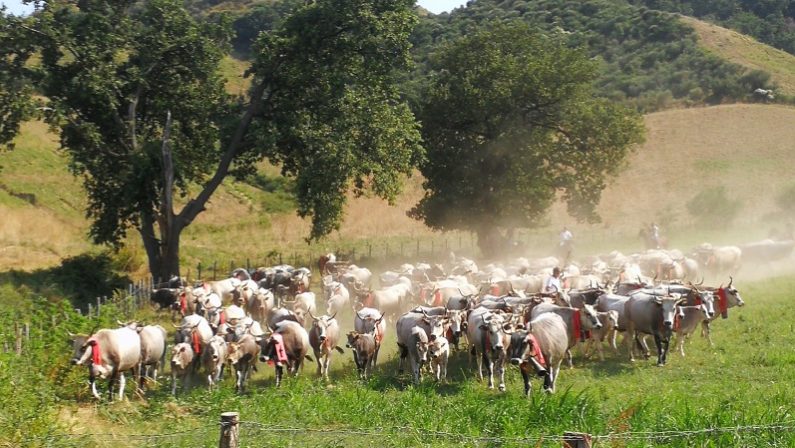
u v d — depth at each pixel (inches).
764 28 6392.7
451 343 978.1
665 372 862.5
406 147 1640.0
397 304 1172.5
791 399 698.2
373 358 939.3
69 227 2032.5
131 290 1433.3
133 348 813.2
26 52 1524.4
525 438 578.9
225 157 1594.5
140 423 697.0
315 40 1546.5
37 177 2246.6
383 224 2618.1
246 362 839.1
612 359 939.3
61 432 605.0
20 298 1373.0
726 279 1525.6
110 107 1530.5
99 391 789.2
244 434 627.8
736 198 2655.0
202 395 783.7
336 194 1571.1
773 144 3262.8
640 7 5590.6
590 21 5275.6
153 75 1630.2
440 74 2043.6
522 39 2026.3
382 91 1627.7
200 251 2058.3
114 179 1583.4
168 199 1531.7
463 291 1141.7
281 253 2097.7
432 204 1979.6
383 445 609.9
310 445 607.2
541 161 1953.7
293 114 1574.8
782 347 941.2
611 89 4362.7
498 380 845.2
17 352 807.7
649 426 592.4
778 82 4207.7
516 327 792.3
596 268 1326.3
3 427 574.2
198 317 900.6
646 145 3353.8
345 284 1321.4
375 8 1598.2
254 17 5196.9
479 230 2028.8
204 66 1641.2
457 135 2006.6
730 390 755.4
